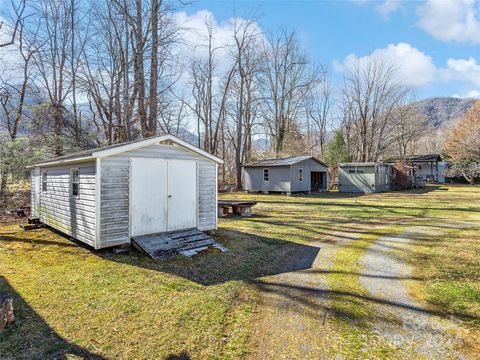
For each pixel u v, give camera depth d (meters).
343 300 4.16
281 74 31.31
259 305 3.99
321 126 38.22
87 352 2.89
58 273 5.11
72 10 17.23
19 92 16.08
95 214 6.02
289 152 33.41
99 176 5.99
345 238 8.10
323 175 25.64
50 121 16.39
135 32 14.98
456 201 16.61
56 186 8.12
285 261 6.04
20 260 5.83
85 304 3.94
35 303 3.95
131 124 16.09
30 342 3.05
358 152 35.84
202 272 5.25
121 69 16.48
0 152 14.00
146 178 6.71
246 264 5.77
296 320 3.58
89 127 18.72
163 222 6.99
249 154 30.53
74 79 17.12
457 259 6.05
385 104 34.09
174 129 25.70
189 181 7.52
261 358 2.83
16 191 14.69
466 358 2.83
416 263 5.86
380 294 4.38
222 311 3.78
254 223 10.13
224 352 2.91
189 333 3.25
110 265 5.54
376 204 15.54
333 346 3.04
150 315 3.65
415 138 42.66
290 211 13.10
